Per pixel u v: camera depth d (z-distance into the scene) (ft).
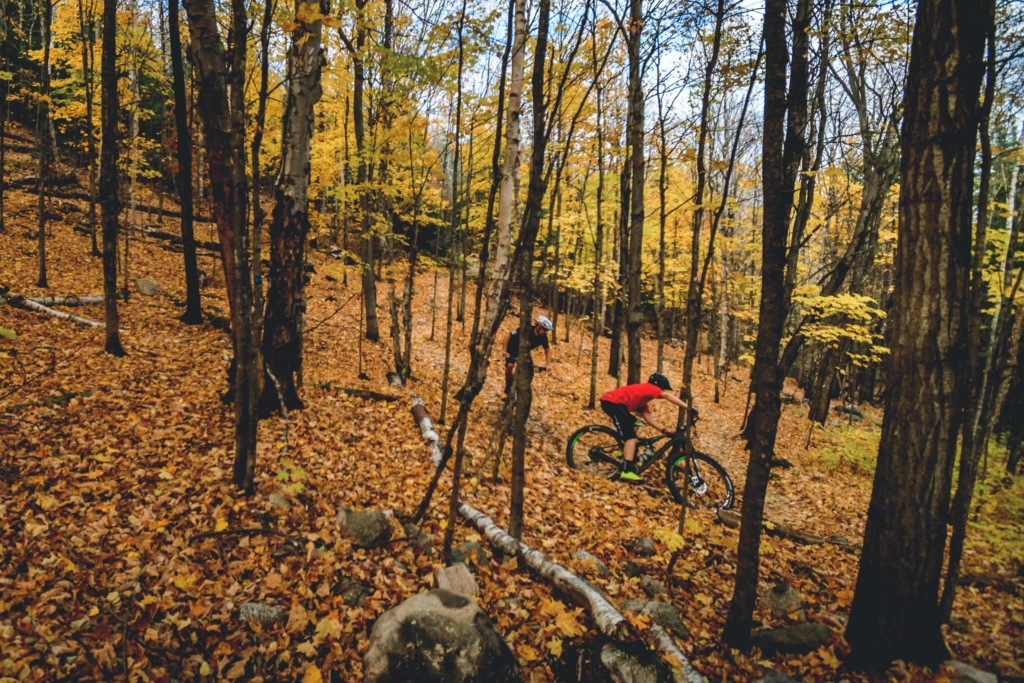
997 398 20.95
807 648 10.60
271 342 19.12
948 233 8.90
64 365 20.07
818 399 37.27
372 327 36.32
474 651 8.34
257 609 9.48
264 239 36.83
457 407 26.13
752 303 56.75
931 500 9.44
